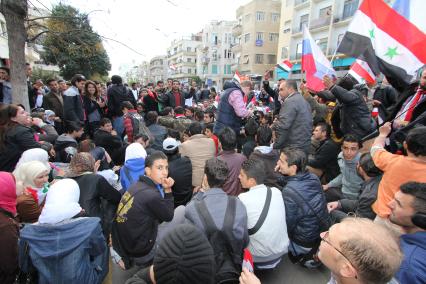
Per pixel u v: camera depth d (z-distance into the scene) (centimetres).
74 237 178
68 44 576
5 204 183
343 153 322
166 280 92
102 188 262
